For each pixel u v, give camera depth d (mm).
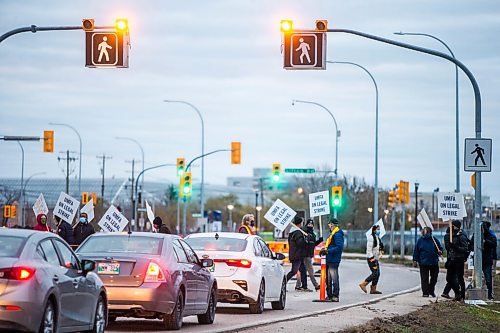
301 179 188000
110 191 186250
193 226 163750
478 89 36250
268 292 29578
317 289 41562
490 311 32625
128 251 22547
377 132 80625
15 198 142250
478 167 35906
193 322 25891
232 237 29406
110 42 33469
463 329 26547
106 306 20422
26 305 16016
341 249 34812
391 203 92750
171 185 186375
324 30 31938
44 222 35438
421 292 41500
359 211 135625
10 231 17359
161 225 39125
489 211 115125
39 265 16812
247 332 22406
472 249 37812
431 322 27078
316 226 116562
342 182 143375
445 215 36781
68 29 34000
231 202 196000
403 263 84188
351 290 43656
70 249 18938
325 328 23688
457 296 36250
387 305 32812
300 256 40938
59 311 17203
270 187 190250
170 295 22094
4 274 16125
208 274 25312
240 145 73562
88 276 19188
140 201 119938
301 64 31938
